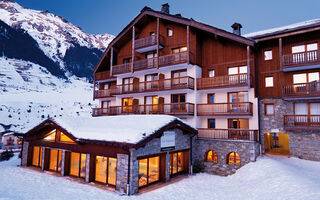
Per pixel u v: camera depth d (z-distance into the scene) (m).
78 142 14.00
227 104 18.05
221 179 15.06
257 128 16.89
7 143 33.22
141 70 22.23
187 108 18.72
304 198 8.34
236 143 16.17
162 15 21.33
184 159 17.00
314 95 14.66
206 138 17.80
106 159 13.42
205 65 20.33
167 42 22.09
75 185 12.91
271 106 17.02
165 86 21.11
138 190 12.21
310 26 14.80
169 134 14.74
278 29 19.64
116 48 25.83
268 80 17.25
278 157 16.09
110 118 17.42
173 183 13.85
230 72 19.00
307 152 15.05
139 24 23.77
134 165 11.80
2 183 12.56
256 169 14.17
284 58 16.12
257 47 17.75
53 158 16.59
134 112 22.66
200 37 20.81
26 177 14.30
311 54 14.90
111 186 12.82
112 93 24.83
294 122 15.45
